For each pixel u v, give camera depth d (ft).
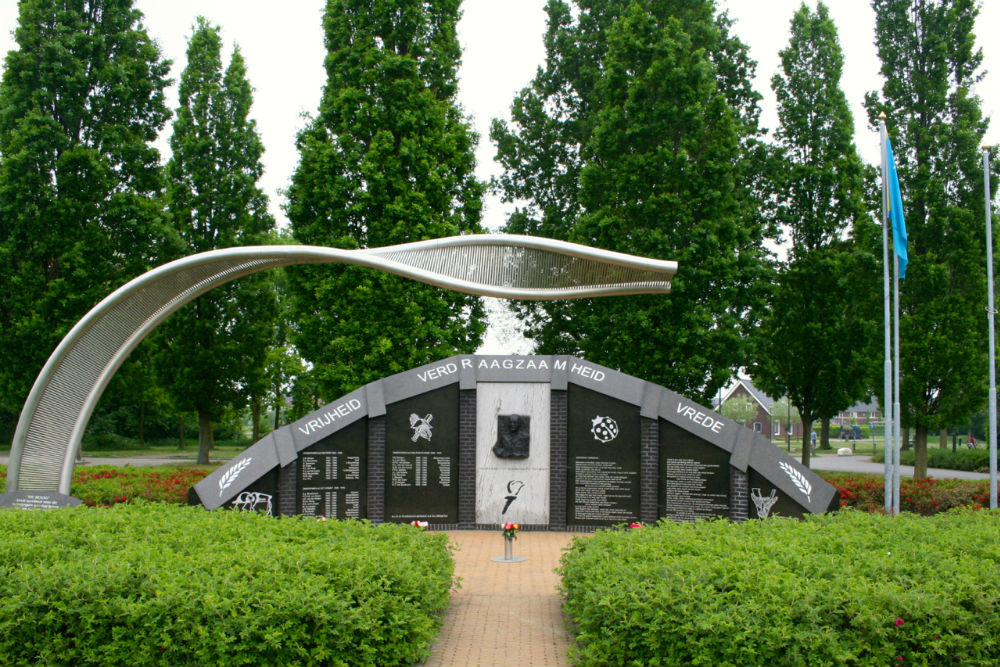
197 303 104.17
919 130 80.43
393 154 81.41
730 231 79.61
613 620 26.30
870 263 81.51
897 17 82.99
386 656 26.37
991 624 24.76
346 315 79.46
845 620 24.89
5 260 83.35
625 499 54.80
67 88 85.97
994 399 60.39
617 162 83.87
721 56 96.27
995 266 80.38
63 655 24.30
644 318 78.69
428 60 84.64
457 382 56.03
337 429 53.93
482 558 46.57
